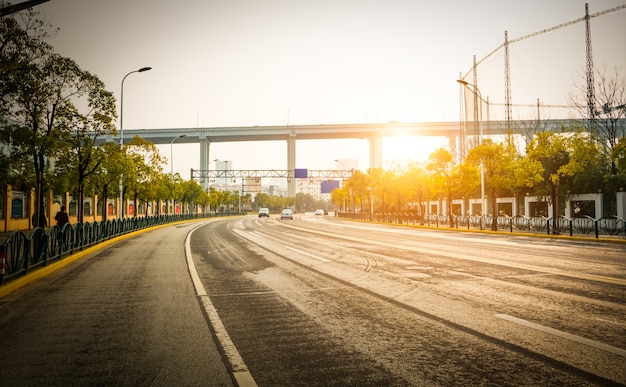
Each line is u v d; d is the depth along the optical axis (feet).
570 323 20.52
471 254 51.60
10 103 48.83
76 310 24.62
